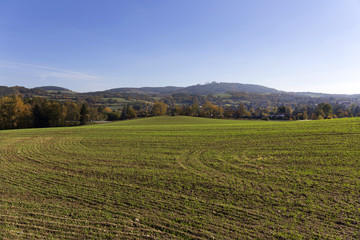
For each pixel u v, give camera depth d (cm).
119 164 1630
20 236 784
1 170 1533
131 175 1378
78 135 3166
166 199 1047
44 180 1315
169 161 1673
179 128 3544
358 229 777
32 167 1596
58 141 2719
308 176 1245
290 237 752
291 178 1235
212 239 756
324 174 1259
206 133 2892
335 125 2773
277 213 898
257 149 1927
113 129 3731
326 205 938
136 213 927
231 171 1400
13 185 1239
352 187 1077
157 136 2819
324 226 805
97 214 923
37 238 775
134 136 2883
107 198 1065
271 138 2330
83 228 830
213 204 990
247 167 1465
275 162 1534
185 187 1177
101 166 1587
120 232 803
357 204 928
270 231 789
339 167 1350
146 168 1516
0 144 2623
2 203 1022
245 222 847
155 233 796
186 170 1452
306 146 1894
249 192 1088
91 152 2052
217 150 1969
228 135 2669
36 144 2556
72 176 1382
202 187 1167
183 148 2105
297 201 983
